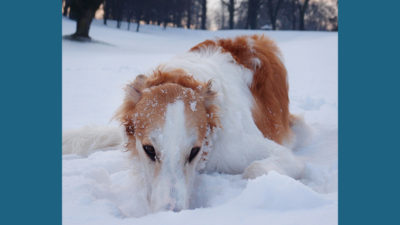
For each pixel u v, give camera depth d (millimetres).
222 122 3426
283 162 3547
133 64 15453
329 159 4086
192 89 3074
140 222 2104
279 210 2148
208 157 3283
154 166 2703
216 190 2959
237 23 43281
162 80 3176
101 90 9094
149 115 2748
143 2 45375
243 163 3541
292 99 7785
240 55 4348
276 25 41469
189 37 39844
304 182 3498
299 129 4895
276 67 4547
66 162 3975
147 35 39969
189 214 2125
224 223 1954
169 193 2518
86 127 4910
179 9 47656
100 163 3906
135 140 3049
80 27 29797
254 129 3738
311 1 37062
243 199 2295
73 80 10656
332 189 3150
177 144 2627
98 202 2641
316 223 1881
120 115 3215
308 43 23531
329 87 9617
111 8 47531
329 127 5551
